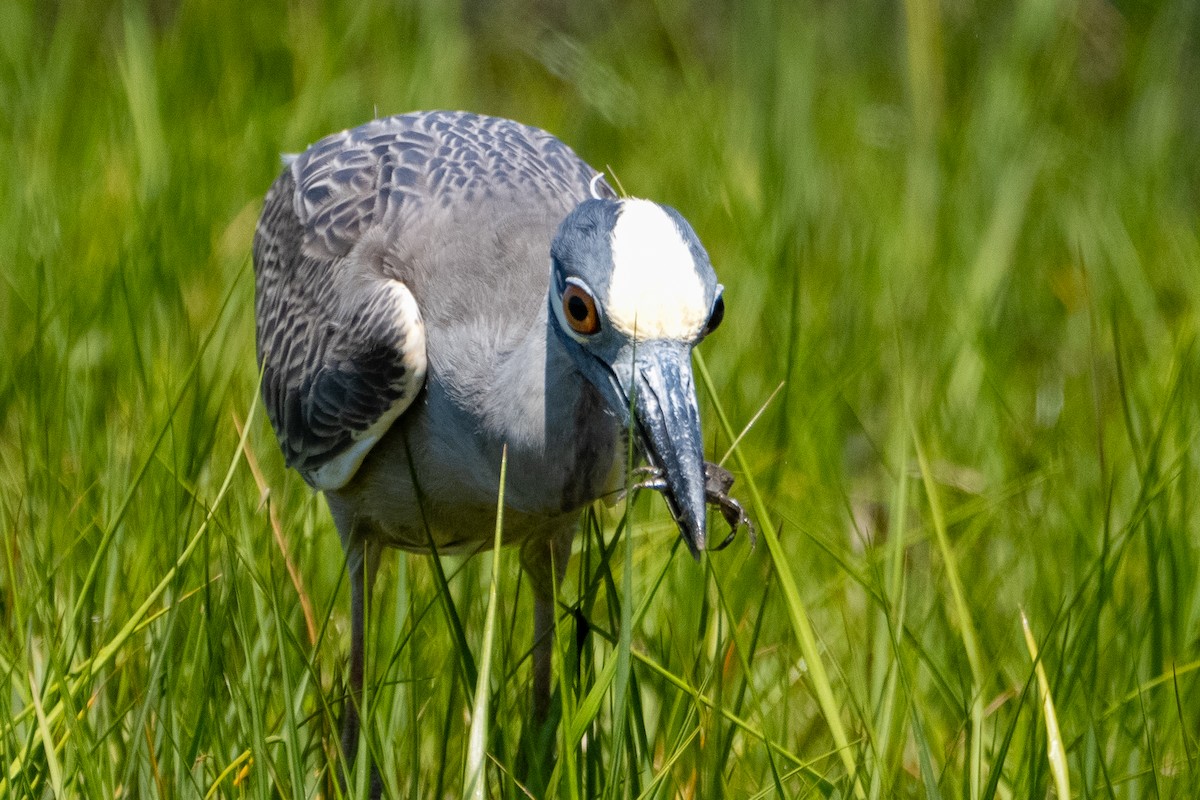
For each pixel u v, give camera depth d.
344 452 9.40
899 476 8.80
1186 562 9.47
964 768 7.70
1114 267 14.00
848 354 12.76
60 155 15.15
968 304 13.10
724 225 14.33
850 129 17.38
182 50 17.11
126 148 14.68
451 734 8.78
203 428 10.27
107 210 13.34
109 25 19.30
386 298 9.17
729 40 19.73
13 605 8.44
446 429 8.92
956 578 8.30
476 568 9.82
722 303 7.48
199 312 12.36
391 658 8.00
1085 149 17.22
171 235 12.81
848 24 20.14
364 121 16.22
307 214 10.23
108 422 10.60
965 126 16.78
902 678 8.02
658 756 8.52
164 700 7.98
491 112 19.42
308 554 9.85
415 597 9.58
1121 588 9.62
